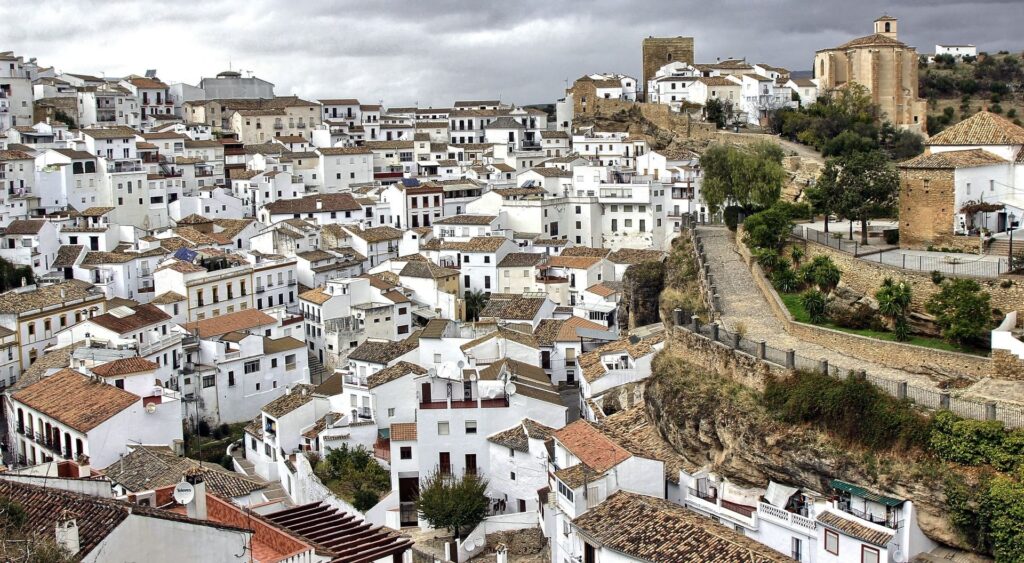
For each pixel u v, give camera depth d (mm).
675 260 125125
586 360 109062
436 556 80750
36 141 197750
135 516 42625
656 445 81062
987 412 59906
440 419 92938
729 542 59625
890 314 75688
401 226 188750
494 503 91625
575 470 72500
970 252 87188
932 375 69188
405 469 94062
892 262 84500
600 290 142500
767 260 98250
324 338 138375
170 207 191000
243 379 120438
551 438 87812
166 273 137500
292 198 197250
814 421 66750
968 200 90000
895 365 72188
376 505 89750
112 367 99375
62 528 40438
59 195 176625
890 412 63031
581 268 148750
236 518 53344
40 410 95188
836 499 64438
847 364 73250
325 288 144875
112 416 90812
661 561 59750
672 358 85312
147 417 94062
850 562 60875
